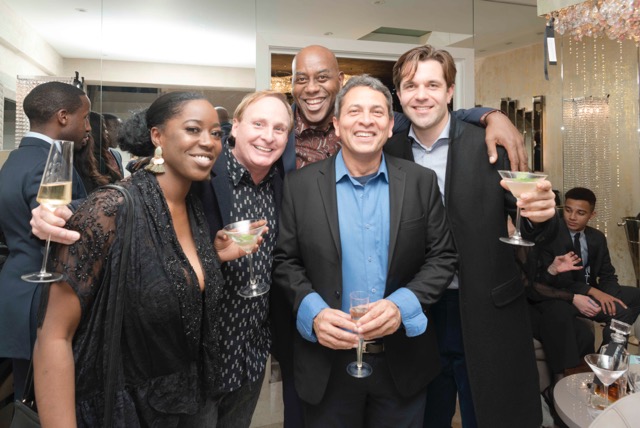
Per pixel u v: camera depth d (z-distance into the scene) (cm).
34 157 184
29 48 314
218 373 145
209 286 128
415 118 178
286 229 165
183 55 340
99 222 108
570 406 185
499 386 168
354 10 370
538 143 438
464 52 402
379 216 160
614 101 422
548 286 316
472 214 170
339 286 155
